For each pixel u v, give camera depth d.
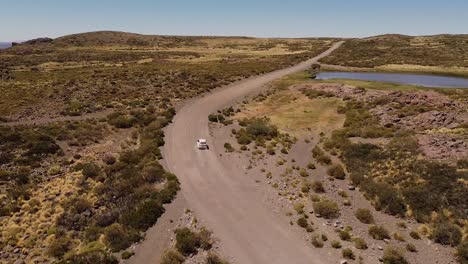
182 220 28.31
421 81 97.06
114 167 37.75
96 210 30.42
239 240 25.52
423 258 23.11
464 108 51.97
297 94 74.62
